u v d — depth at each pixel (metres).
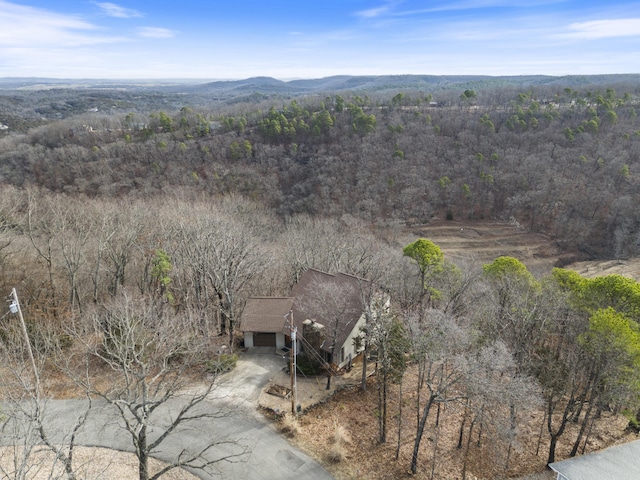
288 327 32.19
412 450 24.56
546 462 24.44
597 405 25.02
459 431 26.56
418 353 23.30
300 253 42.97
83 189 68.94
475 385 20.12
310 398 27.97
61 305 34.94
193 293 37.31
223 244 35.59
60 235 36.25
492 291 31.17
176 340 24.31
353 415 27.22
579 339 23.09
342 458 23.11
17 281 36.12
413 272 39.84
